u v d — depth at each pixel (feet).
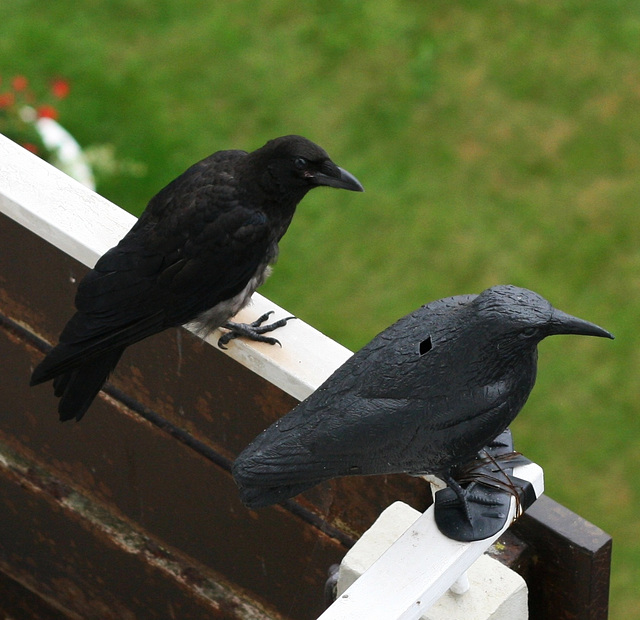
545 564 22.53
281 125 65.57
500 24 69.87
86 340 24.61
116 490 27.94
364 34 69.77
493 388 17.07
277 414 23.25
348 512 23.44
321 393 17.53
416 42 69.31
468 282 58.39
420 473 18.58
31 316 27.20
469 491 18.81
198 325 24.02
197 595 27.22
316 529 24.09
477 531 18.39
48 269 26.18
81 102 66.54
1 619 32.81
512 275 58.54
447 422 17.07
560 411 53.62
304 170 27.71
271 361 22.22
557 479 51.80
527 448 52.80
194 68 68.39
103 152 63.41
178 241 26.61
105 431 27.12
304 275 58.65
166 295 25.40
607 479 51.72
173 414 25.46
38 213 24.76
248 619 26.73
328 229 60.23
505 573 20.95
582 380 54.54
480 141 64.13
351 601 17.80
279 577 25.62
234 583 26.73
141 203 62.54
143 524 27.86
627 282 58.03
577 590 22.39
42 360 26.27
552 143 63.82
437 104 66.08
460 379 16.98
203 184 27.71
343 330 56.70
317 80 67.72
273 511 24.63
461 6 70.95
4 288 27.30
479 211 60.95
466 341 16.92
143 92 67.10
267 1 71.87
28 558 30.99
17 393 28.78
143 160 63.87
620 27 69.21
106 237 25.12
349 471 17.58
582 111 65.36
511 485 18.90
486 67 67.77
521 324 16.66
